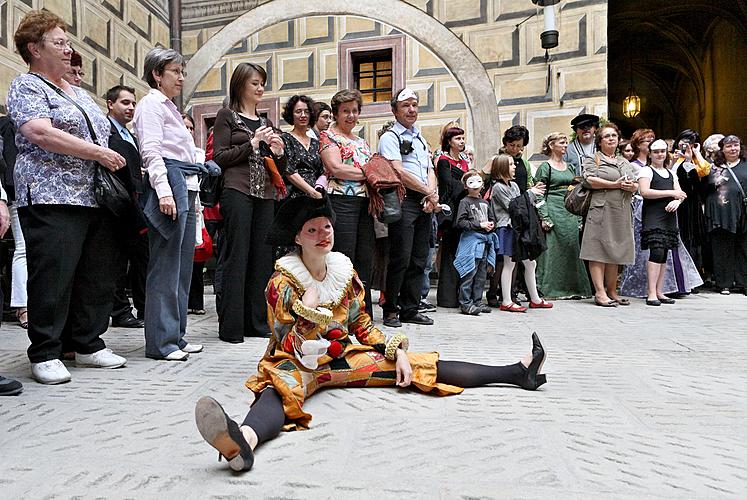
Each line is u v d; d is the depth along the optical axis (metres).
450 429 2.17
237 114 4.32
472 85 8.87
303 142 4.73
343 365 2.66
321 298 2.49
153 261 3.59
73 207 3.04
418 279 5.09
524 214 5.77
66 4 7.00
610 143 6.56
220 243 4.57
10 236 5.33
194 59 9.87
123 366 3.35
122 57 8.34
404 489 1.64
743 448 1.99
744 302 6.70
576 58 8.45
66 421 2.29
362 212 4.65
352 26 9.30
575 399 2.61
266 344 4.11
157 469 1.79
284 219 2.40
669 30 17.00
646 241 6.52
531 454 1.92
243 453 1.73
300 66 9.50
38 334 2.96
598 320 5.29
